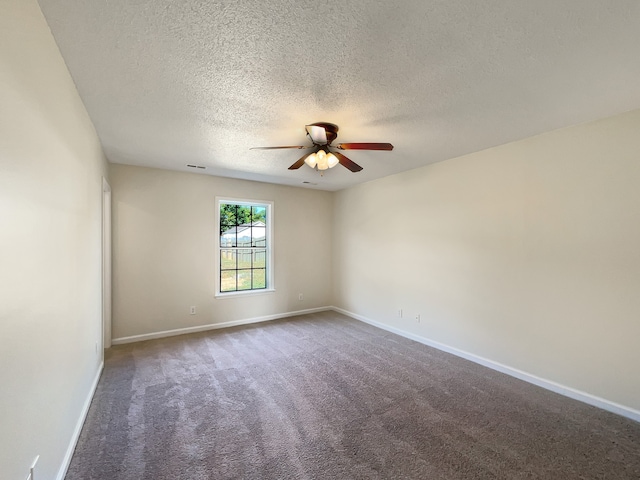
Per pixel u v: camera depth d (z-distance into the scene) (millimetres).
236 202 4750
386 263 4539
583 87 1959
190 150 3289
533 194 2836
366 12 1323
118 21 1383
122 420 2209
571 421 2225
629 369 2273
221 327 4590
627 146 2291
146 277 4016
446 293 3646
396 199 4363
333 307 5738
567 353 2602
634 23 1381
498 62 1700
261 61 1695
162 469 1732
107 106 2240
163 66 1745
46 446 1441
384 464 1783
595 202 2447
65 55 1640
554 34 1466
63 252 1709
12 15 1089
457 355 3504
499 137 2873
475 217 3330
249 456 1845
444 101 2148
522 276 2916
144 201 3998
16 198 1126
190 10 1311
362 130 2697
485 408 2400
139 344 3824
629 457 1851
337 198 5637
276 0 1254
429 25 1404
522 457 1851
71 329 1878
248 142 3027
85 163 2281
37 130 1320
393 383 2816
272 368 3133
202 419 2227
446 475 1701
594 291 2451
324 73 1808
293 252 5336
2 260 1018
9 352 1070
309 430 2105
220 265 4707
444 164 3668
